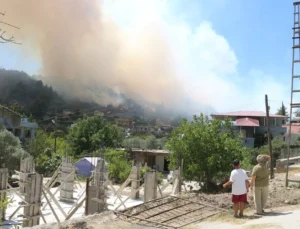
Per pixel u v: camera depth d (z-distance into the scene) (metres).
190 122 23.92
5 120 47.50
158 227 9.41
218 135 22.69
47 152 38.78
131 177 21.39
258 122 56.28
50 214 16.92
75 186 24.62
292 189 13.78
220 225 9.20
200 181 22.47
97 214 11.06
